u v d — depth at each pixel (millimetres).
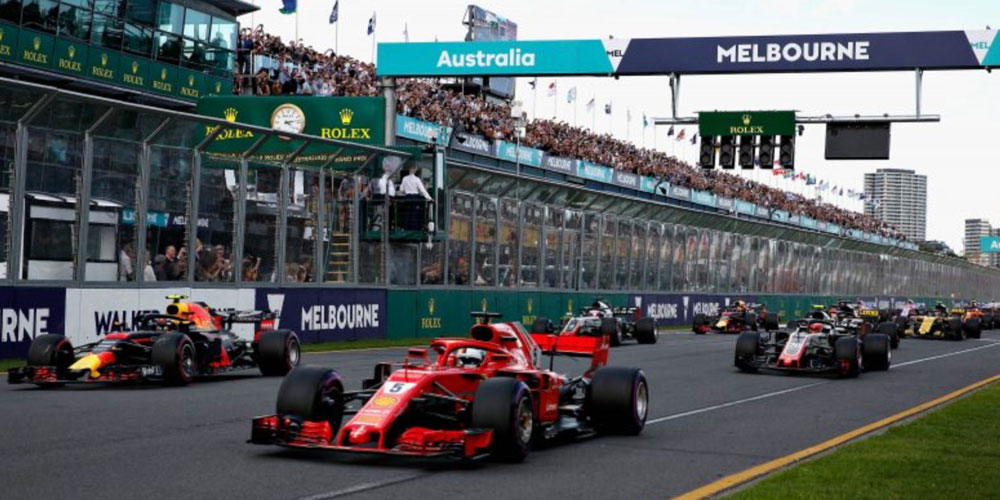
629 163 78000
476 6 81562
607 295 57312
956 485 12164
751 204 96312
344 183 38875
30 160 27250
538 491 11812
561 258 53188
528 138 66250
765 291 78750
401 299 41531
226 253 33500
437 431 12891
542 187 50875
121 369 20719
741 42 40344
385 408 12938
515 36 88375
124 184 29953
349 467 12906
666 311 64125
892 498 11312
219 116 45688
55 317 27766
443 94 62750
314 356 31859
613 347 42219
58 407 18016
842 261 94062
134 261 30312
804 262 85812
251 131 33062
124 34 44375
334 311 37906
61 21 41562
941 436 16656
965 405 21578
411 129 54188
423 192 40562
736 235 73938
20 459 12859
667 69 40906
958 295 137000
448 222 44312
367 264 40219
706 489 12109
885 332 46500
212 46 48938
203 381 23500
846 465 13539
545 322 36344
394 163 40500
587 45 41469
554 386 15453
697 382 26938
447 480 12258
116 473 12133
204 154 32625
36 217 27422
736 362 30172
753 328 56438
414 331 42250
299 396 13430
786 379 28656
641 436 16656
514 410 13188
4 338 26500
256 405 19000
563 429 15492
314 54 55094
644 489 12156
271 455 13625
